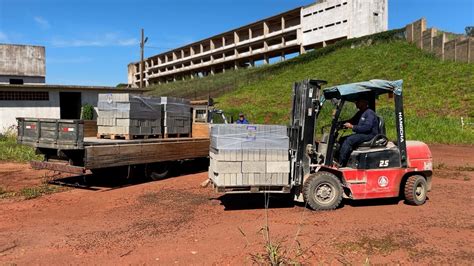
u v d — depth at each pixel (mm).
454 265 5074
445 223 6848
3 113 21141
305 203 7902
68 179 11273
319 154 8094
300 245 5727
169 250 5637
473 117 23109
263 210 7859
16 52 34156
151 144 10547
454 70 31688
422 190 8250
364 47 45062
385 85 7754
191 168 13062
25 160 14477
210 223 6973
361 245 5738
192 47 81688
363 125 7820
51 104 22438
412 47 40469
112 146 9555
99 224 6949
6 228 6750
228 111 31828
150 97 11516
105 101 11180
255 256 5344
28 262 5270
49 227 6793
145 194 9359
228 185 7418
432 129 21375
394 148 7992
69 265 5164
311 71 42938
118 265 5141
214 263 5160
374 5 48625
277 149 7535
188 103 13258
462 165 13648
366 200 8633
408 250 5566
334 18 51125
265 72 50562
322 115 22484
